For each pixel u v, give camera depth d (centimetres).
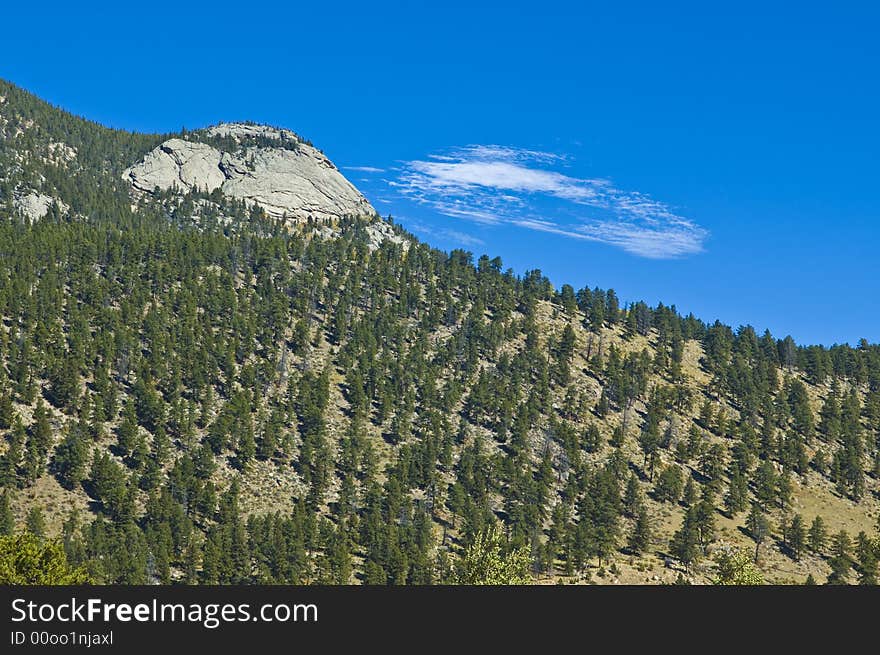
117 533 15300
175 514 16588
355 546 17250
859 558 18662
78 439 18275
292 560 15562
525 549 7588
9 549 6894
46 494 17175
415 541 17662
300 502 18538
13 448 17488
